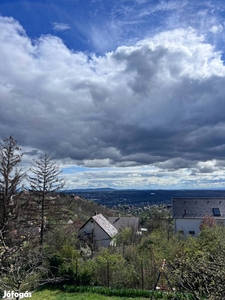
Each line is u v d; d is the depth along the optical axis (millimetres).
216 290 5449
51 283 13562
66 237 19328
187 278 6523
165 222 38188
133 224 41125
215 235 12961
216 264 6113
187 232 32719
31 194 18453
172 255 12719
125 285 12711
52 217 18734
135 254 14961
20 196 16984
